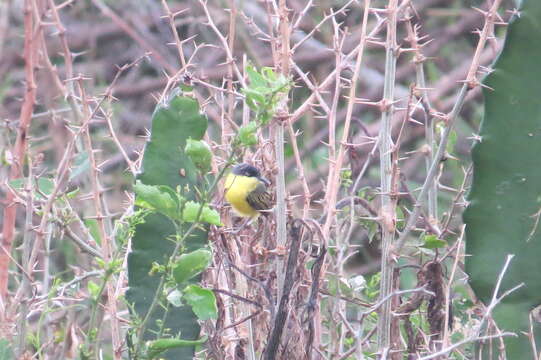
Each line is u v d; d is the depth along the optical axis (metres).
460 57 18.22
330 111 7.85
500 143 7.32
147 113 18.17
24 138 8.85
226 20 16.19
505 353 7.42
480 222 7.45
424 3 18.62
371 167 15.13
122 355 7.65
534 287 7.42
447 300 7.31
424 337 7.54
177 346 6.52
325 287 8.06
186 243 7.05
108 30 19.14
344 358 7.26
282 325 6.66
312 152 15.42
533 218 7.34
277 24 7.91
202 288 6.45
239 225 7.86
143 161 7.04
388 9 7.34
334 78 8.84
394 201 7.37
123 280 7.77
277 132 6.95
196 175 7.03
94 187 7.77
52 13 9.30
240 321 6.98
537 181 7.30
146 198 6.31
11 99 17.83
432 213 8.07
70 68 9.00
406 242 8.02
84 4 18.98
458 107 7.25
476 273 7.50
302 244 7.21
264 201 7.36
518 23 7.16
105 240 7.58
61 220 7.78
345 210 8.14
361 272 12.43
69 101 9.00
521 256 7.41
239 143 6.14
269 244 7.44
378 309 7.37
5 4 16.05
